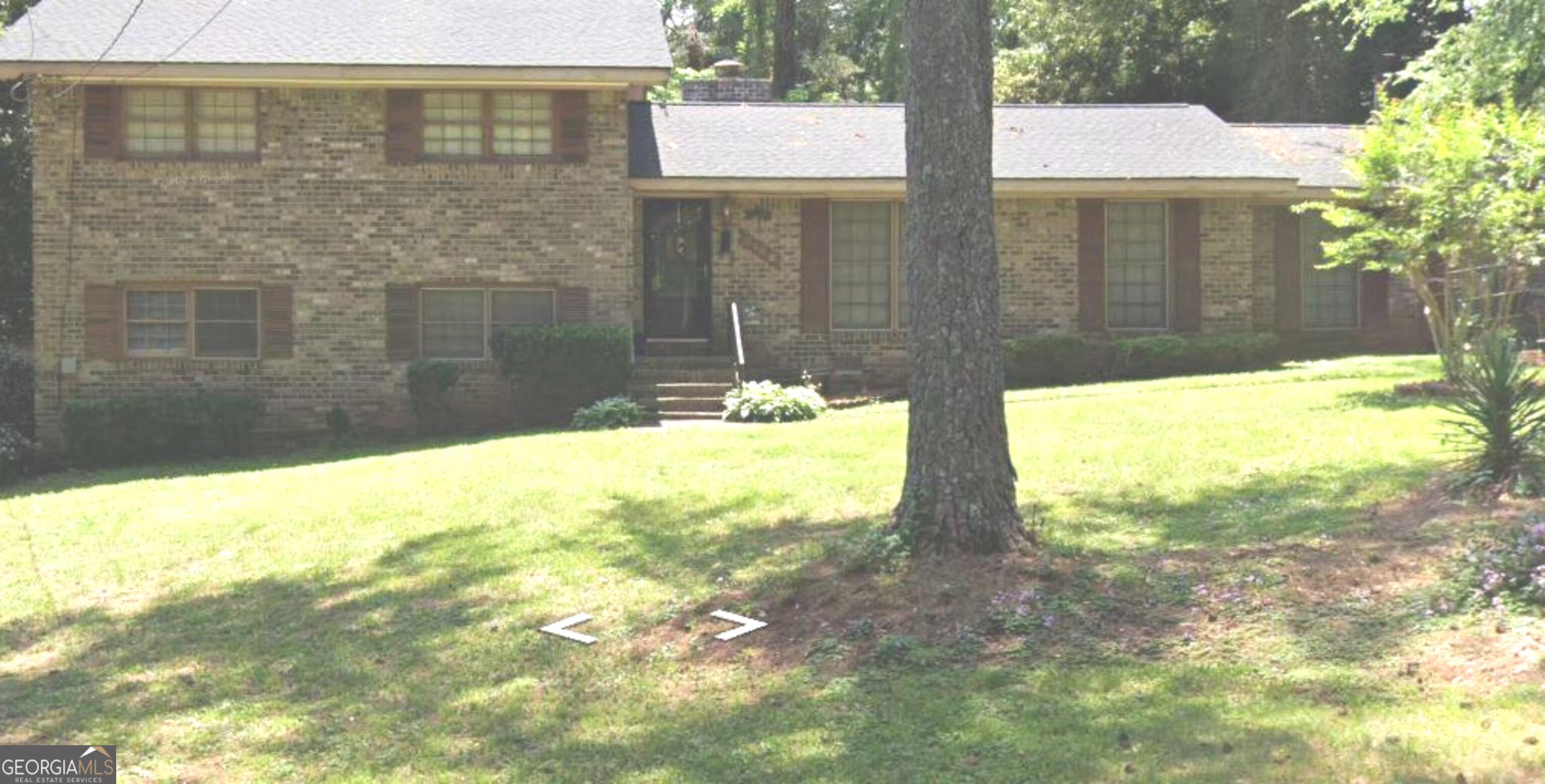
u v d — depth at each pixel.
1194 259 21.20
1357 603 7.31
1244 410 14.38
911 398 8.49
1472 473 9.30
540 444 15.38
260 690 7.62
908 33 8.48
